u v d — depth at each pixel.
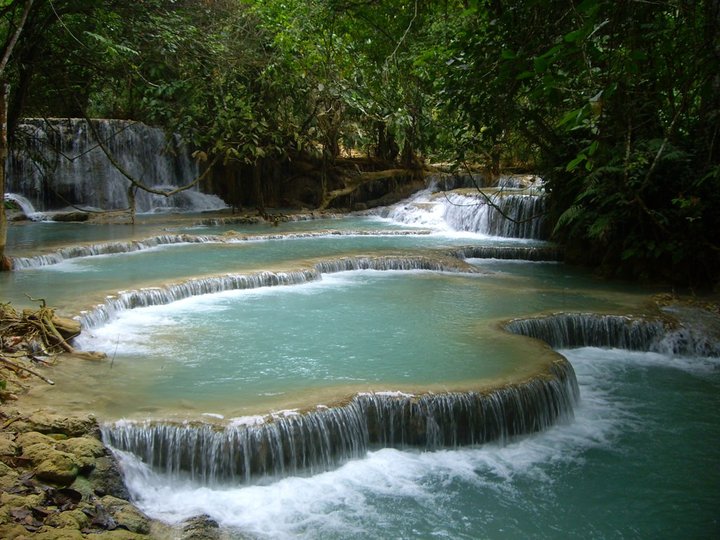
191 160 28.52
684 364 10.79
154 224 22.45
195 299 12.70
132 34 14.05
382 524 6.26
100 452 6.33
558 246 18.03
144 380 8.30
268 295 13.09
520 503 6.72
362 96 14.20
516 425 8.05
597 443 8.07
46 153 24.50
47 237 18.78
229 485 6.79
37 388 7.81
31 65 14.24
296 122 25.11
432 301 12.58
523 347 9.63
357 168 29.31
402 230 21.70
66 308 10.69
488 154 12.79
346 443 7.36
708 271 14.01
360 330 10.61
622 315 11.52
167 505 6.43
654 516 6.57
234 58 16.39
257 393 7.86
